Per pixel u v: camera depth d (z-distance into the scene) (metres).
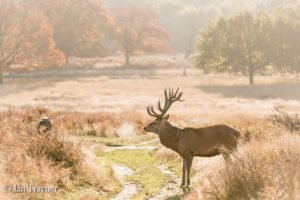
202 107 63.94
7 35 111.44
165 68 161.25
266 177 13.27
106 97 80.69
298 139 17.53
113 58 188.12
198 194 15.66
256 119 36.41
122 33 170.88
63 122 40.34
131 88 96.81
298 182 12.30
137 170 24.20
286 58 110.25
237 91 91.50
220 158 20.98
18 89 94.88
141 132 40.00
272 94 85.06
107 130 38.88
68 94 85.94
